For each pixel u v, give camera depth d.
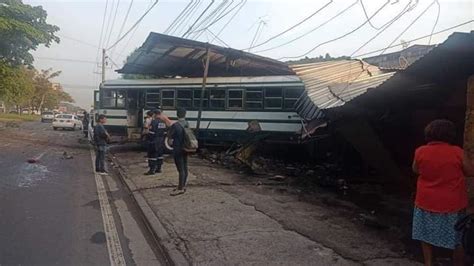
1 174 11.80
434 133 4.54
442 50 5.01
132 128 19.66
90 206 8.37
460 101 7.34
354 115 8.92
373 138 9.57
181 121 9.37
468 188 5.49
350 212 7.93
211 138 17.95
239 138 17.48
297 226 6.72
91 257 5.45
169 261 5.36
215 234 6.29
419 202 4.55
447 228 4.35
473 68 5.77
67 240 6.10
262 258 5.29
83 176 12.15
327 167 14.59
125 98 19.80
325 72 13.16
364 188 10.86
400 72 6.01
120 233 6.61
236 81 17.61
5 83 32.72
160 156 12.23
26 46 30.89
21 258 5.28
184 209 7.81
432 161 4.43
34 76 88.38
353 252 5.51
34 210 7.78
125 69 22.53
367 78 10.74
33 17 30.89
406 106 8.52
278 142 16.88
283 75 18.55
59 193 9.49
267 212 7.62
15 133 30.20
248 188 10.12
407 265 5.06
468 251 4.14
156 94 19.17
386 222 7.27
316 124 10.82
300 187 10.66
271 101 17.03
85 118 28.53
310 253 5.47
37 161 14.89
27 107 97.19
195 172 12.39
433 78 6.31
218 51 17.02
